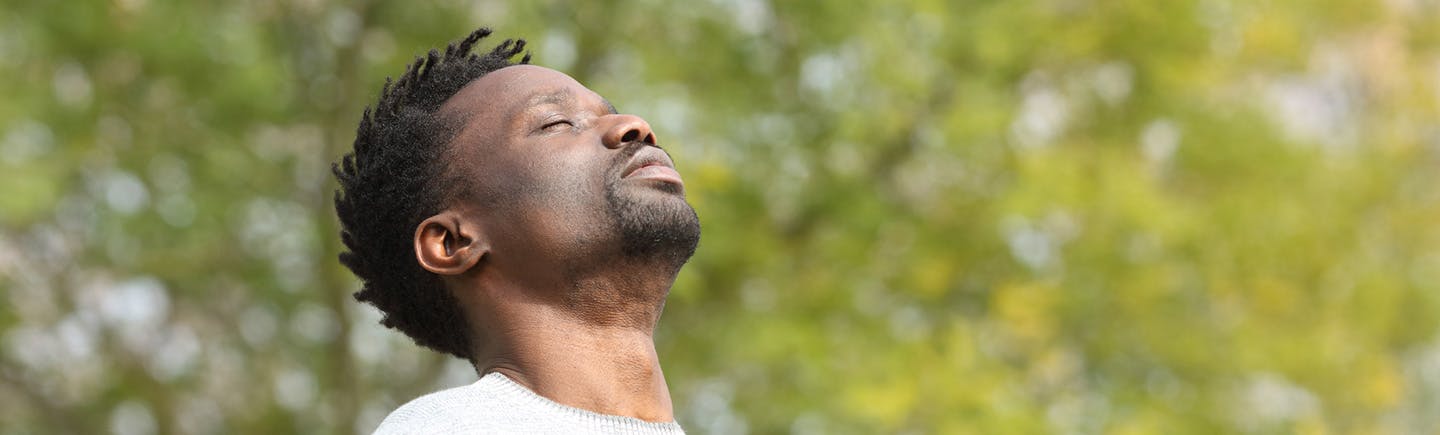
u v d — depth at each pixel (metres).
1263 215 14.55
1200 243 14.30
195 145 12.09
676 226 3.65
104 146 11.95
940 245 13.26
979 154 13.12
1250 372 14.41
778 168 12.57
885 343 12.66
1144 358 14.47
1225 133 14.38
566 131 3.74
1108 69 13.78
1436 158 17.16
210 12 11.75
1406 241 16.41
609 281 3.63
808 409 12.28
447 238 3.74
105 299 13.16
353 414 12.53
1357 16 15.10
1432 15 16.17
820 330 12.45
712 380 13.01
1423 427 18.30
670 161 3.80
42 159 11.38
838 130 12.18
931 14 12.06
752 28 12.24
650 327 3.69
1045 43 12.98
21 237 12.50
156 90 11.80
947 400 12.21
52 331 13.24
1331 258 15.11
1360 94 16.64
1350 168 15.88
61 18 11.31
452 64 4.07
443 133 3.81
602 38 11.70
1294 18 14.56
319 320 13.20
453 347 3.86
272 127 12.30
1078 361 14.26
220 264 12.83
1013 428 12.26
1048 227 13.73
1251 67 14.71
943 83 12.80
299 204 12.52
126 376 13.44
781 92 12.45
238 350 13.55
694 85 12.14
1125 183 13.29
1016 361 13.74
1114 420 13.48
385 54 12.01
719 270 12.46
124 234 12.16
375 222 3.88
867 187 12.85
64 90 11.89
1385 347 16.44
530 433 3.37
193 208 12.13
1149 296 13.91
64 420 13.48
